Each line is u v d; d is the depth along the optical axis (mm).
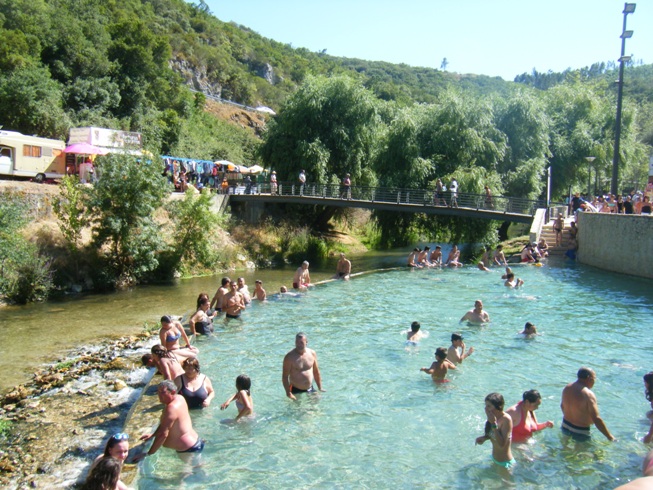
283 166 37281
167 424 7387
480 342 12773
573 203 32062
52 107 40344
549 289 19141
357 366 11211
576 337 13133
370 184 38219
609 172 42500
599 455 7375
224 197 35594
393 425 8477
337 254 37781
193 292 22734
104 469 4797
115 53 53469
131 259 24188
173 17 97438
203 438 8062
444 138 34062
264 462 7367
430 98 134500
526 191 34750
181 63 82625
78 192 23297
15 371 12398
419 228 35844
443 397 9547
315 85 37688
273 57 126625
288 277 27469
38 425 9227
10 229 19500
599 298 17547
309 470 7156
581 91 41406
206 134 63688
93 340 15016
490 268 24578
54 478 7535
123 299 21000
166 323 11141
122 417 9539
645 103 85688
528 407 7707
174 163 37750
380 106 42469
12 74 39500
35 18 47312
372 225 41000
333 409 9078
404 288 20094
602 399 9305
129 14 76625
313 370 9820
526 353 11922
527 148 35719
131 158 24031
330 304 17438
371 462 7355
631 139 42312
